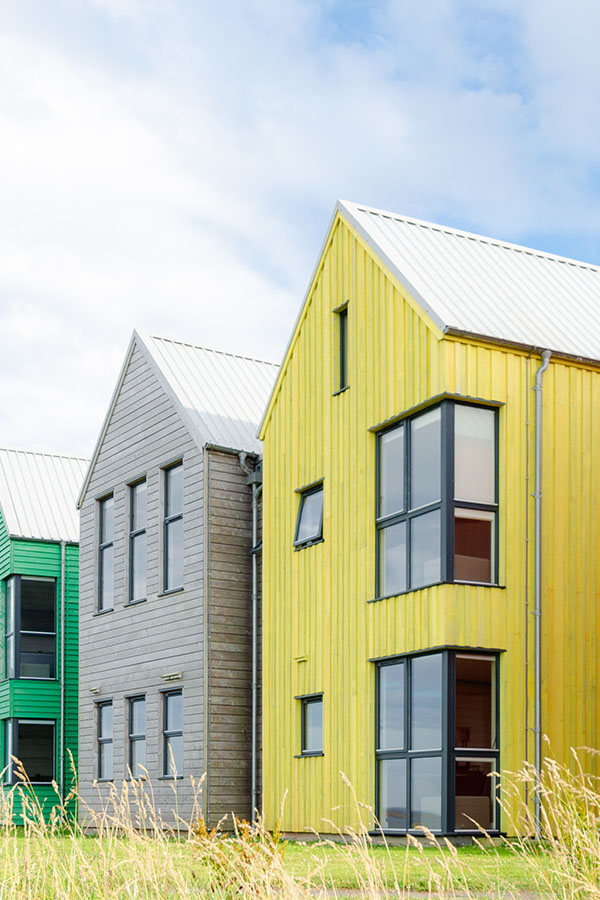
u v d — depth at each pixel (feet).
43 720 85.97
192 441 62.95
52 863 27.78
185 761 59.98
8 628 87.30
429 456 46.09
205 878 26.53
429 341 46.03
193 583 61.41
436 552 44.98
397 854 38.55
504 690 44.01
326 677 50.98
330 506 52.16
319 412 53.98
